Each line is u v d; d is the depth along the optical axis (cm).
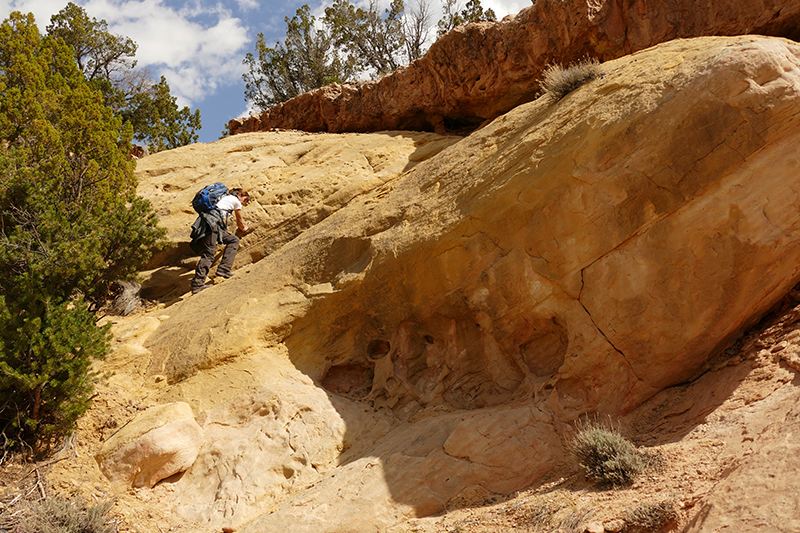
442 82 1170
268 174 1173
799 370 462
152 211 1138
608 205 564
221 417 667
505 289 630
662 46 667
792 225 506
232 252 997
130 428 627
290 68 2845
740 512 347
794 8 764
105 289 824
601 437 491
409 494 536
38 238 717
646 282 546
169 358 755
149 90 2789
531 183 619
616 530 406
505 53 1057
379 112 1302
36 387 593
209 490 603
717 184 518
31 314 617
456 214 675
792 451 365
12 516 508
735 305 527
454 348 679
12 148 852
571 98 677
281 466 615
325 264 789
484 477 539
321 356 741
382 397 698
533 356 635
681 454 462
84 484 571
